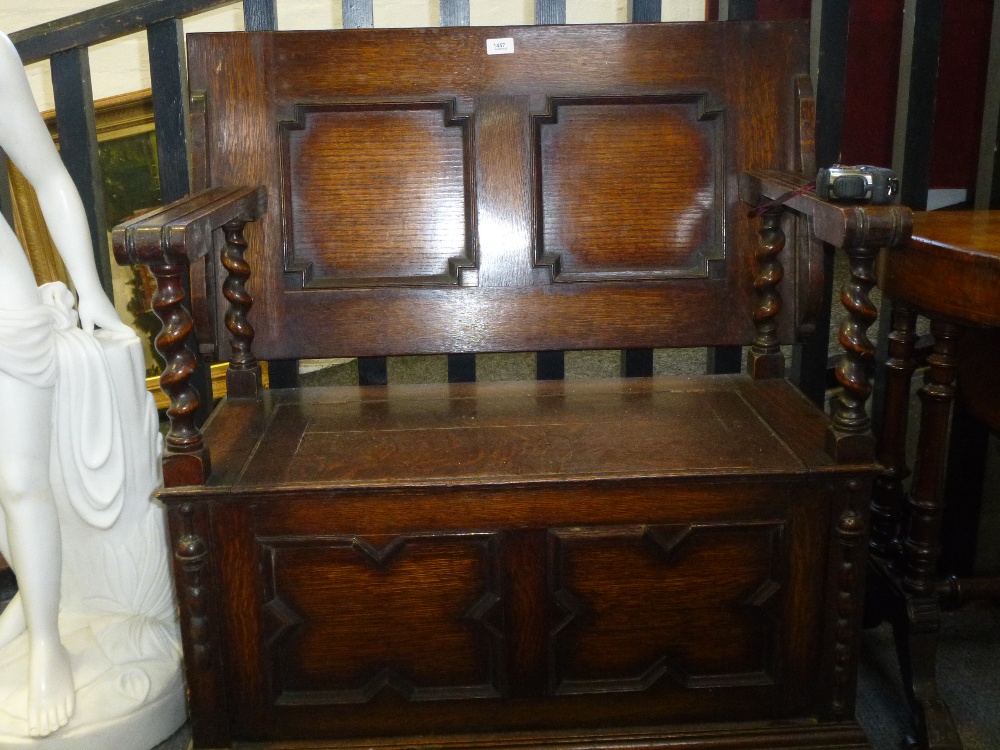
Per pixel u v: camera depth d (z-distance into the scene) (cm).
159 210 141
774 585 142
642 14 198
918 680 163
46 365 147
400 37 178
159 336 133
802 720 149
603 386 179
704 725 149
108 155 267
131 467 165
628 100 179
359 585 140
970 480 211
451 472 138
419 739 147
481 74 179
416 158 180
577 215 181
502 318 180
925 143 200
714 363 208
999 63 197
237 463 143
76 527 163
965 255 136
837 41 197
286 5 279
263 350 179
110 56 268
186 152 195
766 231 176
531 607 142
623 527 139
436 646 144
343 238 180
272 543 137
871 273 132
